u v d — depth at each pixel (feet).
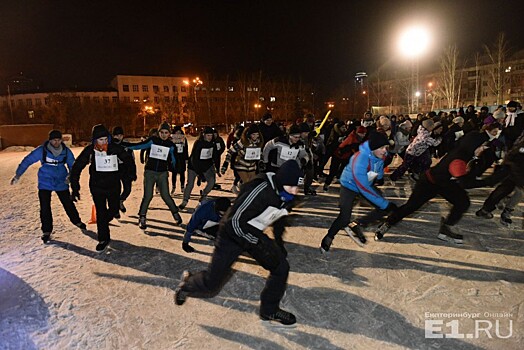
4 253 17.13
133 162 19.52
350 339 10.34
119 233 19.66
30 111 180.75
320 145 31.60
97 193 16.84
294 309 11.85
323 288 13.10
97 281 14.05
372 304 12.01
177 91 227.81
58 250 17.34
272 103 199.11
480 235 17.63
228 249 10.39
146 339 10.48
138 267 15.25
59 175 18.43
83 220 22.61
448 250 16.02
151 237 18.93
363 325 10.94
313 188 29.66
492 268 14.17
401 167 27.91
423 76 156.76
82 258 16.30
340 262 15.20
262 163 20.49
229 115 193.06
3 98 210.38
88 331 10.88
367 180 14.47
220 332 10.76
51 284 13.85
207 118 190.60
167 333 10.74
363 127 26.84
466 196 16.08
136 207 25.48
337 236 18.40
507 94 142.92
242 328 10.94
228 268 10.59
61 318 11.57
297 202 25.22
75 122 149.79
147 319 11.44
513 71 141.38
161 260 15.92
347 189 15.30
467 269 14.17
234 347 10.09
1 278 14.46
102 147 16.48
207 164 23.26
